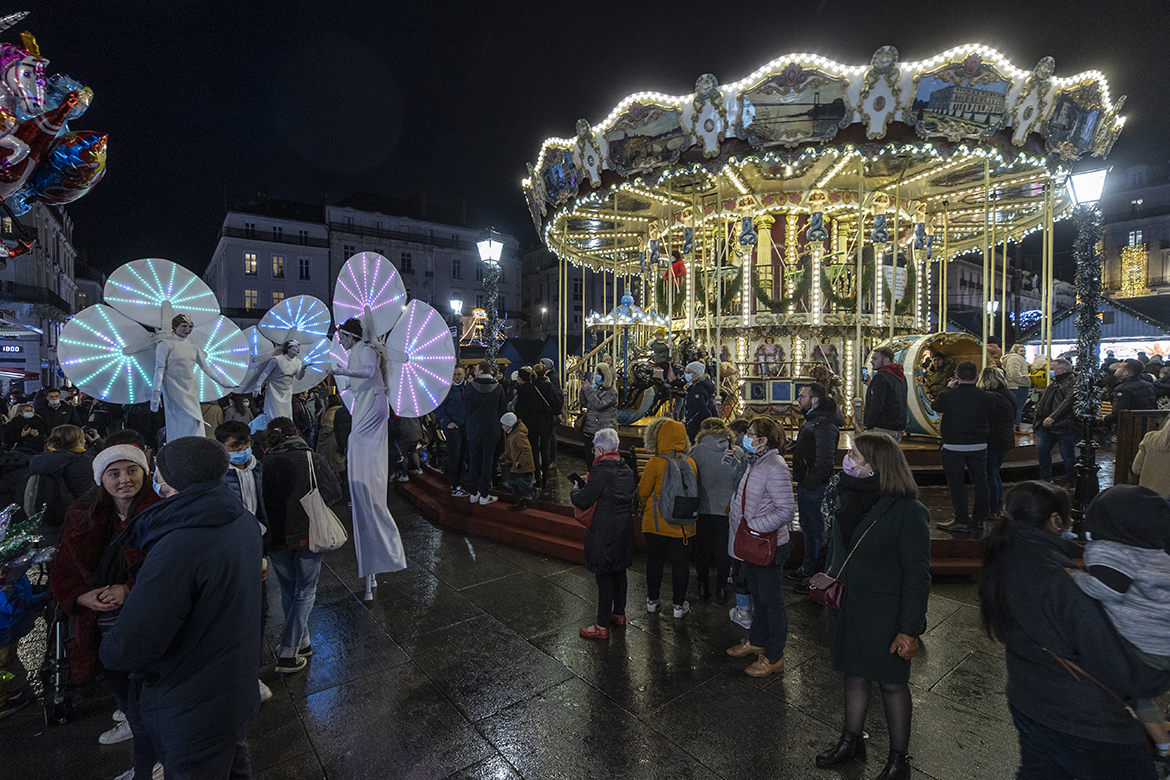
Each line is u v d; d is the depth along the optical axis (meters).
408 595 5.26
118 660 1.87
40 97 2.39
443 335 5.25
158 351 5.25
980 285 41.25
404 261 49.59
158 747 2.03
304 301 8.16
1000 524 2.12
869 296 12.34
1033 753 1.95
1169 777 1.92
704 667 3.92
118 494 2.63
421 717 3.40
